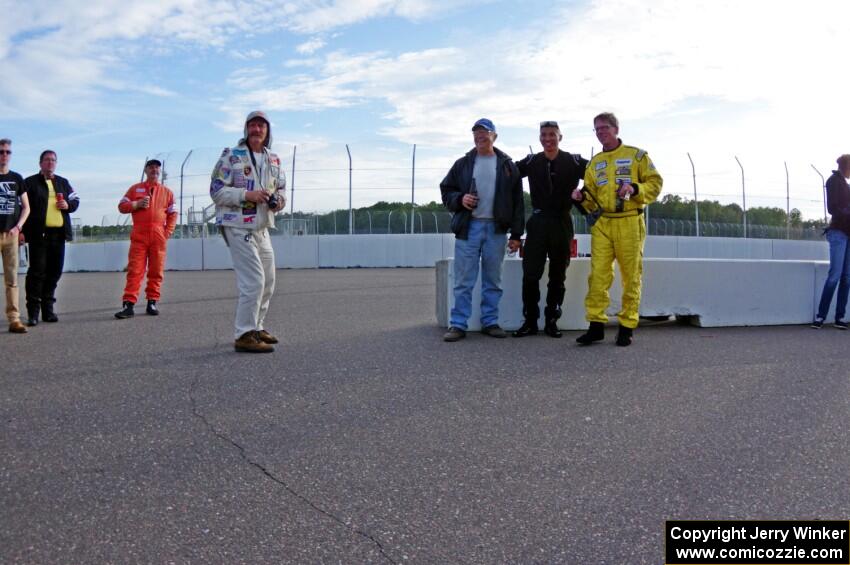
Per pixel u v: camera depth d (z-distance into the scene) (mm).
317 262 23797
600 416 3938
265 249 6004
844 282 7145
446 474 3111
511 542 2508
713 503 2840
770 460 3285
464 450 3404
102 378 4789
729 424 3805
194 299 10727
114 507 2768
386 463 3236
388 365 5176
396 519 2678
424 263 23766
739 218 28188
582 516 2715
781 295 7379
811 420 3875
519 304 6875
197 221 24188
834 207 7078
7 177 6906
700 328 7098
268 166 5895
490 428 3727
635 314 5980
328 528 2602
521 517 2701
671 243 25375
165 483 3000
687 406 4129
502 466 3207
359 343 6105
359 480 3043
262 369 5051
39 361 5383
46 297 7773
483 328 6531
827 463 3246
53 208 7680
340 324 7379
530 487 2979
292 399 4250
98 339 6449
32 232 7543
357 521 2658
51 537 2521
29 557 2379
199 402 4184
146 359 5438
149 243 8352
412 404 4148
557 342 6164
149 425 3756
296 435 3607
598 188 5984
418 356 5508
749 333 6766
